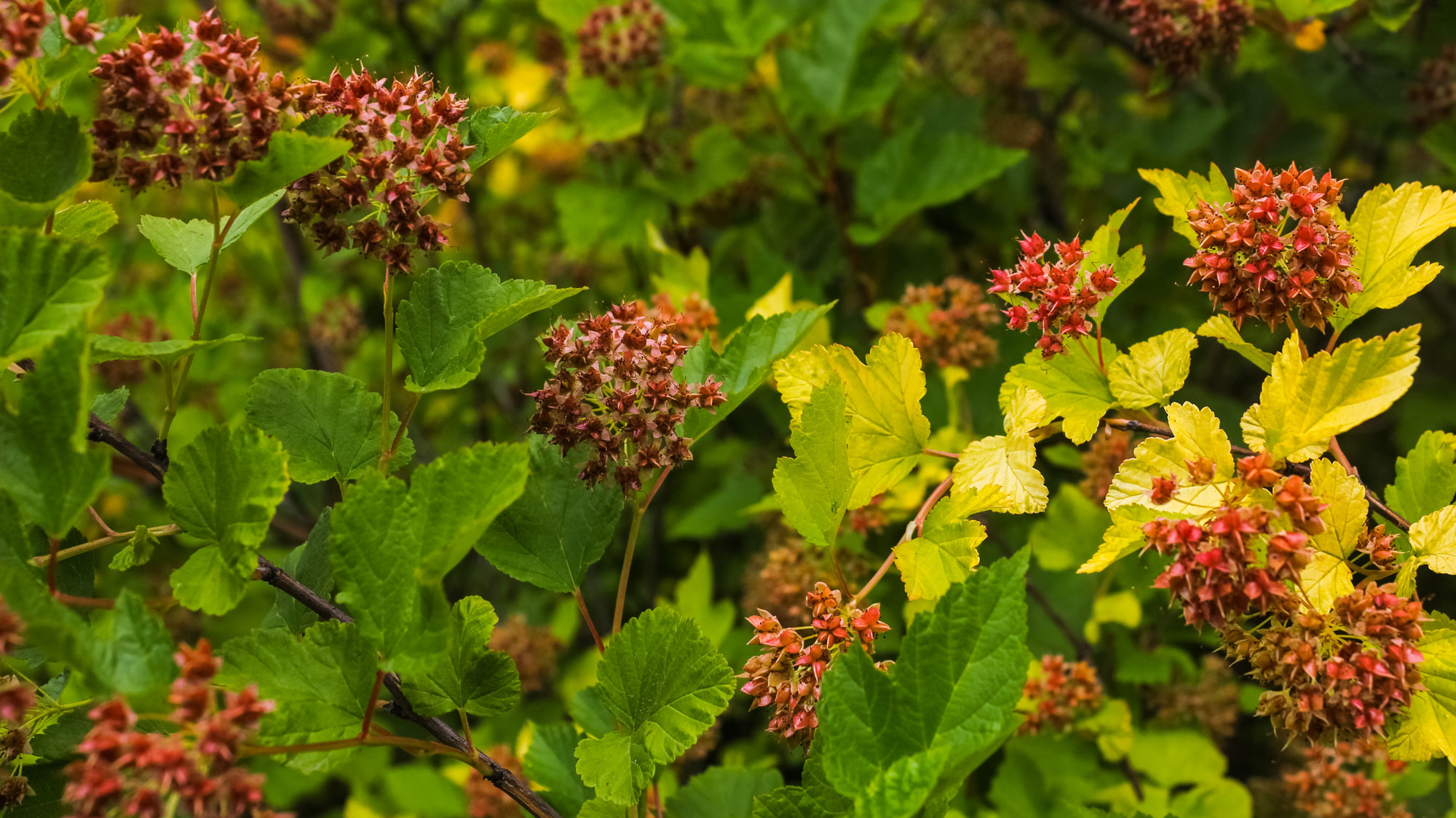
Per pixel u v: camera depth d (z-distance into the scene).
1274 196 0.88
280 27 1.60
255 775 0.82
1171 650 1.09
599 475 0.91
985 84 1.58
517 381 1.83
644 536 1.67
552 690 1.48
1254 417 0.87
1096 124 1.65
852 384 0.91
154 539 0.88
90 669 0.82
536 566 0.92
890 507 1.05
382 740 0.86
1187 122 1.52
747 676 0.89
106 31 0.86
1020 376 0.91
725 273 1.47
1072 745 1.08
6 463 0.83
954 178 1.26
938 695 0.85
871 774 0.84
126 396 0.91
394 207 0.88
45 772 0.88
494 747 1.11
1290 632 0.85
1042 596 1.09
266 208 0.91
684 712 0.88
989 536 1.13
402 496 0.85
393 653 0.85
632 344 0.91
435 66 1.76
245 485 0.86
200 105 0.86
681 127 1.58
